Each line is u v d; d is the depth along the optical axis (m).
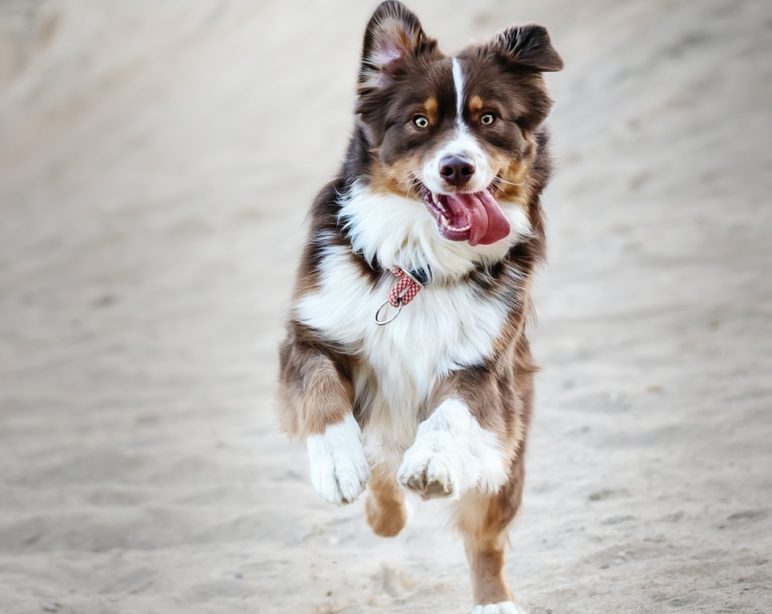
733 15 23.09
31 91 39.53
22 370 16.58
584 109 21.70
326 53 30.77
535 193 7.86
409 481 6.83
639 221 17.62
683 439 10.50
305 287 7.70
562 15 24.80
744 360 12.29
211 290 19.80
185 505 10.39
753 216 16.94
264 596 8.40
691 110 20.75
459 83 7.44
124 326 18.45
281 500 10.36
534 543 8.81
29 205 29.81
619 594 7.62
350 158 7.84
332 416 7.16
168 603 8.38
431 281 7.57
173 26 38.22
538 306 15.10
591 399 11.84
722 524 8.63
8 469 11.77
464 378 7.44
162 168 28.97
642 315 14.22
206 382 14.77
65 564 9.23
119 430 12.98
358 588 8.46
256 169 26.39
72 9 43.25
